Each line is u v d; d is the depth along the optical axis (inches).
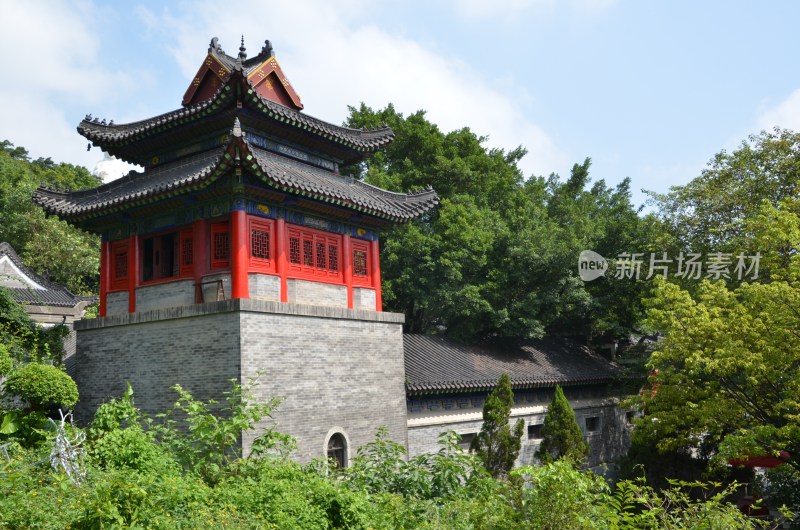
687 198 1239.5
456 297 1244.5
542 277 1314.0
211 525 438.9
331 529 537.6
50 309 1234.6
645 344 1433.3
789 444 779.4
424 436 1010.1
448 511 534.3
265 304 753.6
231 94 783.7
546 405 1237.7
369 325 896.9
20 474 442.0
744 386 864.9
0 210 1940.2
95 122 920.3
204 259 799.7
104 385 841.5
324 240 881.5
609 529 407.5
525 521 405.7
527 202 1556.3
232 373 725.3
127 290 869.8
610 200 1903.3
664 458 1066.1
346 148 967.6
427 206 949.2
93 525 393.7
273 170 748.6
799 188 1074.7
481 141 1776.6
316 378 803.4
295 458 757.3
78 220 872.9
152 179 898.1
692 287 1155.3
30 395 727.7
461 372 1097.4
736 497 1091.9
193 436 622.2
